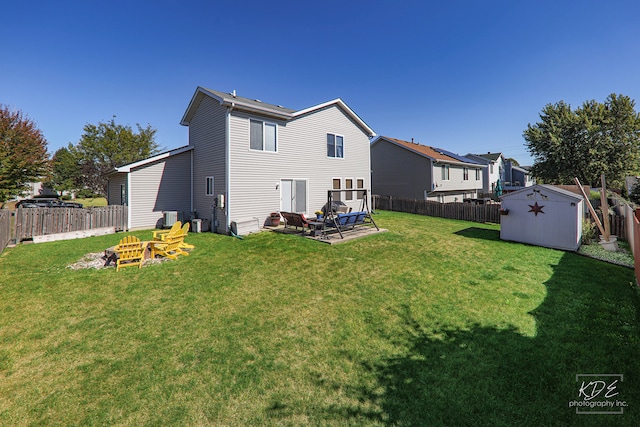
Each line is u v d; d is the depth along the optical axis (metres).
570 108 32.53
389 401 2.85
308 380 3.20
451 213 18.31
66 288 6.05
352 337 4.11
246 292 5.87
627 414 2.60
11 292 5.81
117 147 29.34
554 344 3.77
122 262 7.82
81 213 12.04
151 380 3.23
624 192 22.42
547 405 2.74
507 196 10.76
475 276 6.68
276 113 13.21
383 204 22.88
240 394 3.00
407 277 6.67
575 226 9.20
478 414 2.65
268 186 13.42
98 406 2.85
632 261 7.60
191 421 2.65
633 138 29.44
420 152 23.14
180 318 4.75
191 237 11.54
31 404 2.88
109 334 4.25
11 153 17.22
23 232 10.70
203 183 14.11
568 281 6.23
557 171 32.19
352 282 6.40
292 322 4.59
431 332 4.20
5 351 3.81
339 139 16.94
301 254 8.77
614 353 3.52
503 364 3.38
